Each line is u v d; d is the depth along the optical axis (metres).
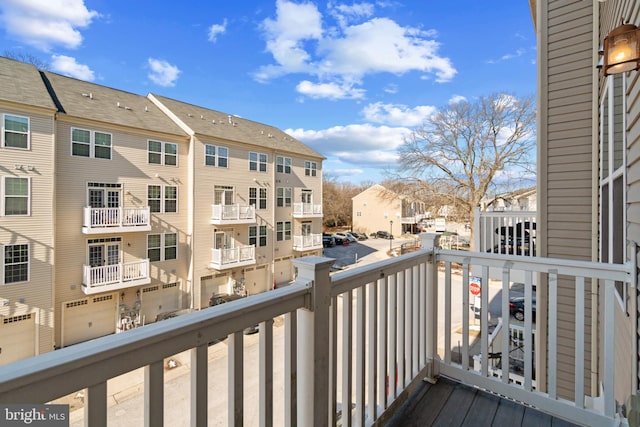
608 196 2.72
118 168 9.27
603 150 2.97
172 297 10.64
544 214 3.70
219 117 13.52
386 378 1.60
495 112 16.52
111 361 0.63
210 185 11.53
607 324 1.57
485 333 1.90
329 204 35.75
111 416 4.25
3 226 7.23
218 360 5.34
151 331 0.69
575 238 3.50
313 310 1.13
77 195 8.51
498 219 5.44
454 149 17.55
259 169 13.36
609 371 1.54
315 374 1.13
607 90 2.71
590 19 3.42
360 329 1.42
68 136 8.33
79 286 8.55
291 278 15.01
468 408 1.72
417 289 1.91
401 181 18.89
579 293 1.62
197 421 0.78
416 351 1.89
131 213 9.29
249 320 0.92
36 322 7.68
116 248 9.28
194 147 11.01
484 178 17.14
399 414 1.66
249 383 4.84
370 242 27.67
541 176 3.72
